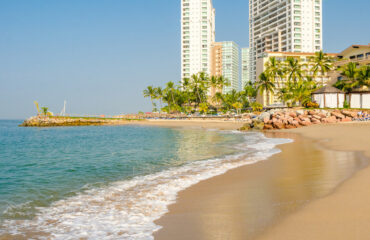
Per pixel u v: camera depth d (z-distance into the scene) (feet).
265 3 532.32
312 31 459.32
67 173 50.67
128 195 33.83
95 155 75.56
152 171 50.16
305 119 171.12
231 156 64.69
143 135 156.04
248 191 31.91
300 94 251.60
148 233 21.53
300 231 18.75
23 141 132.67
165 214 25.94
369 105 201.26
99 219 25.64
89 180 44.24
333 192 27.17
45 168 56.65
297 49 452.76
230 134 146.41
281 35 476.95
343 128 126.11
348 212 21.34
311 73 366.02
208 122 298.35
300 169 43.32
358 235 17.47
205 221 22.93
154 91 439.22
